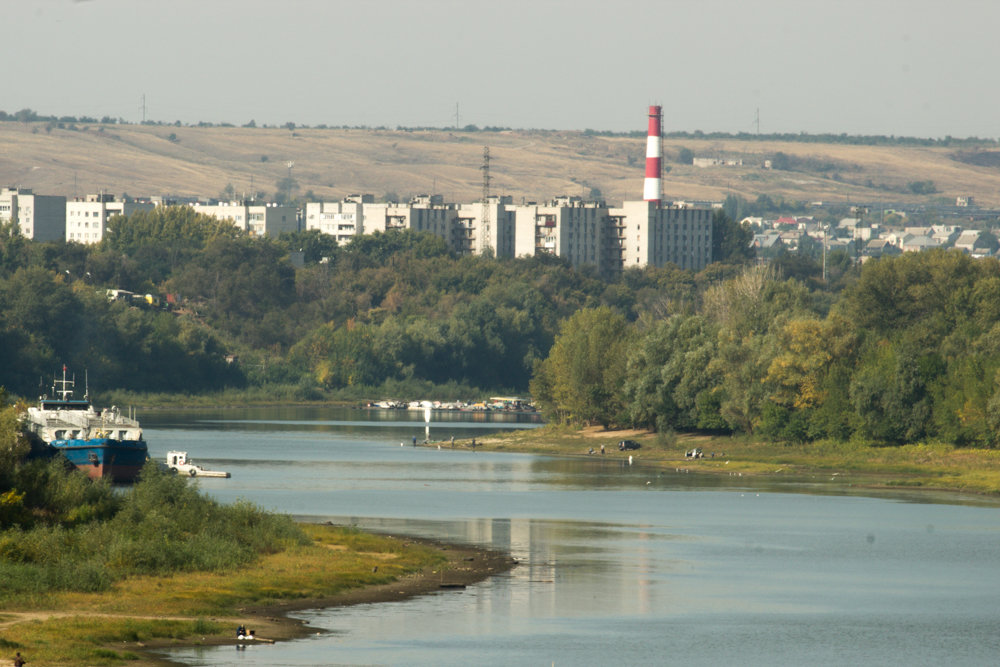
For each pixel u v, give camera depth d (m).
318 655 188.75
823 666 193.12
